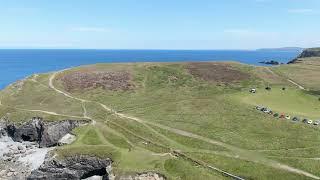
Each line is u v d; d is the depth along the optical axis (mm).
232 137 107875
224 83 159375
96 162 98125
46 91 155000
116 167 91125
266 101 136500
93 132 113938
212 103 134875
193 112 128625
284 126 112562
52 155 100938
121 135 111562
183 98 144750
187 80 162125
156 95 149125
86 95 150500
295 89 150375
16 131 128875
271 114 121312
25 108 139750
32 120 129250
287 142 102625
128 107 137375
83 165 98688
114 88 155625
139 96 149125
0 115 136750
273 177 85875
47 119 127188
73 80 163500
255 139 105625
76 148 101875
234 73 171250
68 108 137875
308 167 88875
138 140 108000
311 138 104250
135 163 92625
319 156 94500
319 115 121188
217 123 118188
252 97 140375
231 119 120312
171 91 152625
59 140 117438
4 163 108562
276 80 169125
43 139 122562
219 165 92000
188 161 94000
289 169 88250
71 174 98562
